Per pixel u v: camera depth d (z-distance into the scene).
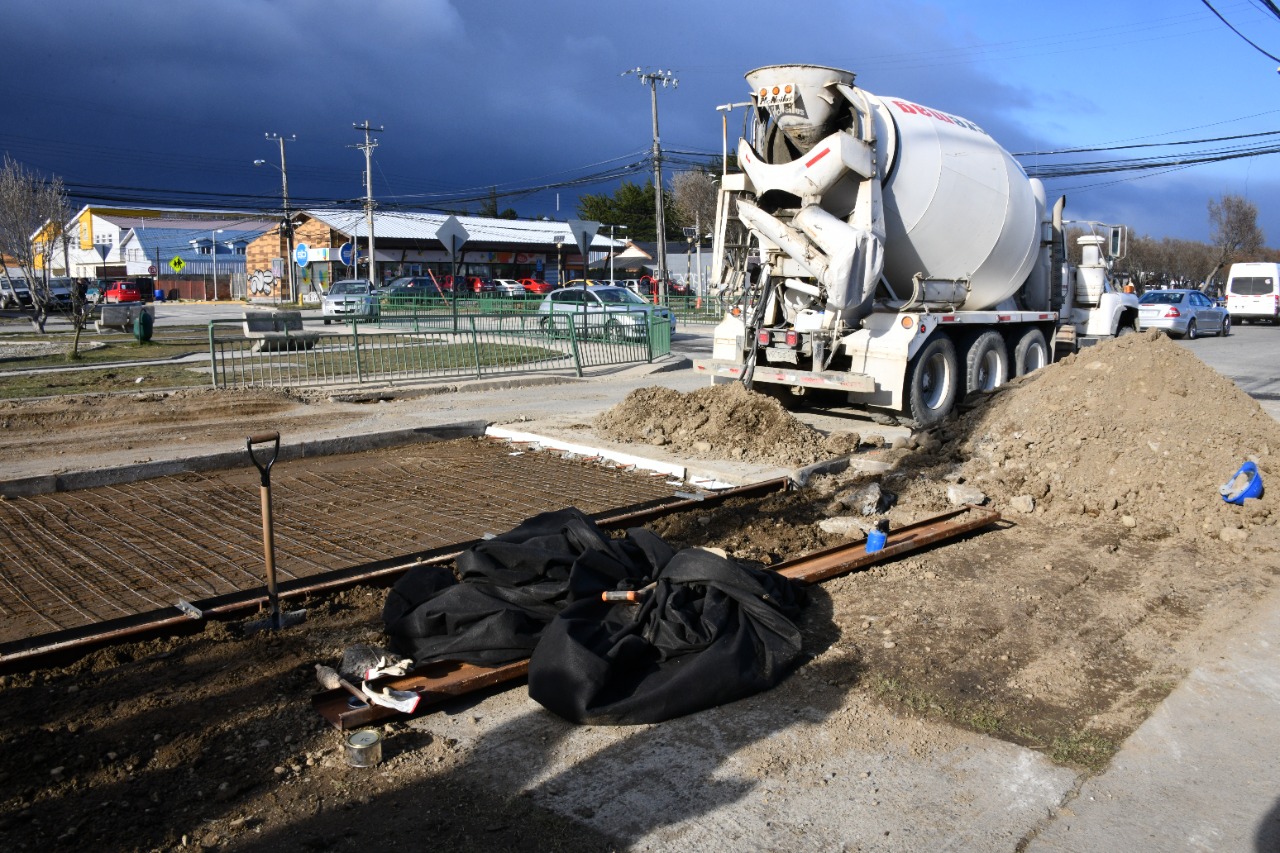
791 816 3.60
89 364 19.33
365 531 7.16
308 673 4.72
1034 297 13.97
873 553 6.48
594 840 3.43
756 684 4.56
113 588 5.88
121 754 3.94
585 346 19.59
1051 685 4.75
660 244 47.75
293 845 3.37
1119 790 3.82
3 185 30.05
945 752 4.10
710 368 12.29
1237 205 64.56
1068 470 8.32
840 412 13.12
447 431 11.15
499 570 5.07
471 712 4.42
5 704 4.37
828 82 10.57
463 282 56.88
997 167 12.23
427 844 3.39
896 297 11.92
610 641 4.51
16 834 3.38
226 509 7.84
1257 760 4.07
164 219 81.88
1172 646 5.26
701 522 7.40
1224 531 7.13
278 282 65.25
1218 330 31.48
